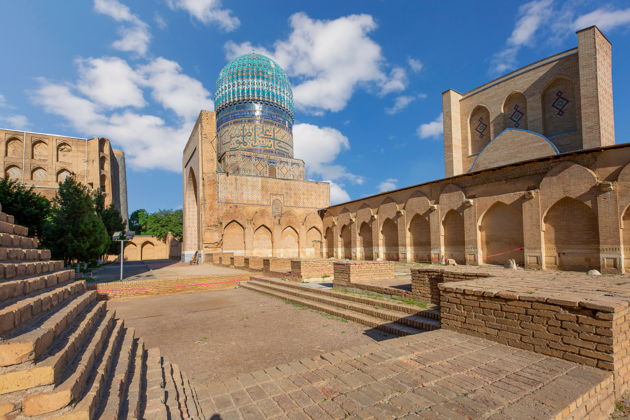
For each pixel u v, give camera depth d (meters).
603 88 16.11
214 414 2.51
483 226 14.69
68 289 4.22
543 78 18.72
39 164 31.22
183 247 32.03
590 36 16.09
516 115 20.25
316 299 8.60
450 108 23.19
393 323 6.07
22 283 3.12
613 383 2.71
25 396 1.84
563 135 17.53
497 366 2.93
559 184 11.80
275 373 3.08
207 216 25.48
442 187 16.56
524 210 12.84
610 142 16.23
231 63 34.47
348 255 24.80
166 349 5.52
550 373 2.76
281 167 32.81
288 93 35.44
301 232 28.78
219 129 34.06
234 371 4.50
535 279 4.86
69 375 2.17
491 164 18.97
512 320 3.43
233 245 26.48
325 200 31.05
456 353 3.26
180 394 3.20
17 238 4.36
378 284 7.96
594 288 3.85
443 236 16.52
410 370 2.90
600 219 10.70
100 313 4.54
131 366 3.45
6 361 1.89
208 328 6.83
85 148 33.47
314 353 5.13
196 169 27.69
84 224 14.50
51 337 2.44
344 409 2.36
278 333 6.25
